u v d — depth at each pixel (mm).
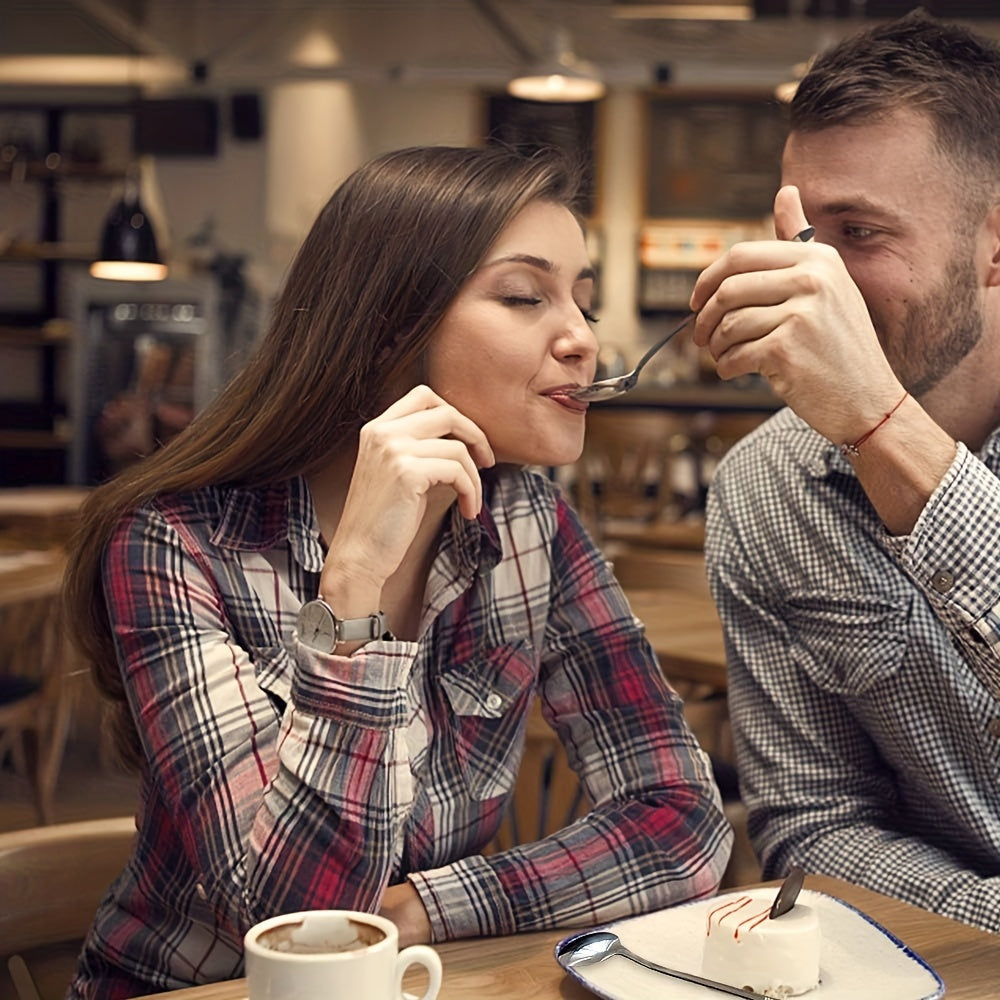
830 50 1512
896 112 1433
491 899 1198
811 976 1033
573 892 1228
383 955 846
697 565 3357
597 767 1424
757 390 7809
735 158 9922
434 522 1344
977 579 1197
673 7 9367
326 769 1127
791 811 1674
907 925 1188
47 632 3830
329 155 9914
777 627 1706
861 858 1565
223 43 10016
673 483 8016
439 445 1169
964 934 1168
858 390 1191
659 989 1035
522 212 1290
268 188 10023
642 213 10055
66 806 4402
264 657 1287
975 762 1582
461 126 10078
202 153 9945
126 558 1282
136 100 10023
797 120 1496
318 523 1363
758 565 1720
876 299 1479
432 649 1374
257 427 1307
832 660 1651
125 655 1264
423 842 1300
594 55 9734
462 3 9906
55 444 10008
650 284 10047
